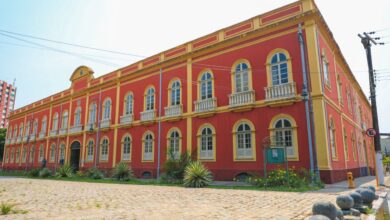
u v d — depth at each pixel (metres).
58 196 9.47
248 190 10.45
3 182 16.77
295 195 8.73
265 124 14.02
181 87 18.27
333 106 14.76
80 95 27.53
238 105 14.86
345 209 5.62
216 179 15.21
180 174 14.33
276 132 13.62
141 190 11.16
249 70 15.09
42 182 16.72
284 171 11.71
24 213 6.32
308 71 13.16
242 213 5.96
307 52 13.32
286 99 13.27
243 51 15.61
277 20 14.57
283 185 11.11
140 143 20.16
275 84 14.16
